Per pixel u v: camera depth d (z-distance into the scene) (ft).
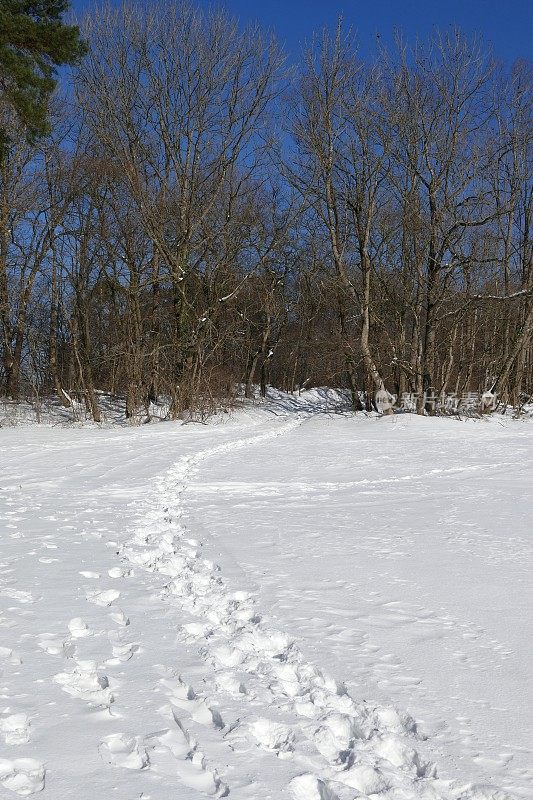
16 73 58.90
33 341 106.22
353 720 12.70
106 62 94.63
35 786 10.23
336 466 53.31
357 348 113.29
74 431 82.17
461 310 97.71
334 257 110.22
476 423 89.10
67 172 98.78
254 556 25.18
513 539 28.17
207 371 106.63
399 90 100.63
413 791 10.67
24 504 36.42
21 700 12.98
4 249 100.32
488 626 17.93
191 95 98.37
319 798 10.43
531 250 110.93
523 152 109.70
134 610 18.81
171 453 59.98
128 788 10.27
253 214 112.27
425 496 39.55
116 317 103.04
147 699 13.23
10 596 19.67
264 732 12.34
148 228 94.94
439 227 97.09
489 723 12.85
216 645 16.30
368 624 17.97
